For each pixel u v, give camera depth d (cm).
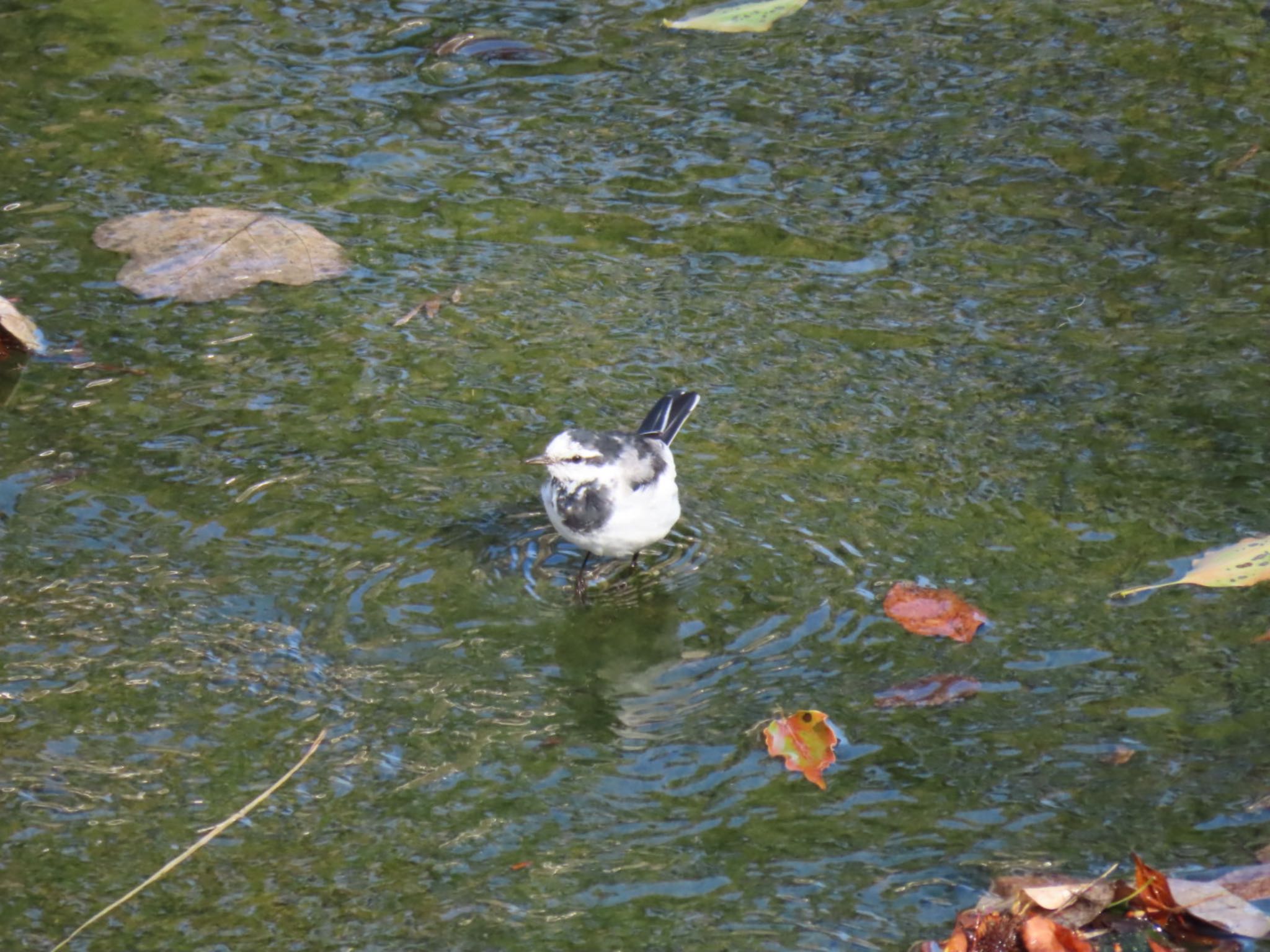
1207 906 800
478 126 1777
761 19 2000
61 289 1454
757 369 1361
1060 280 1494
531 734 968
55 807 891
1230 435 1259
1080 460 1233
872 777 924
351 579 1103
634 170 1695
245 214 1574
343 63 1900
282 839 875
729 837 881
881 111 1809
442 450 1250
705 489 1206
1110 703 980
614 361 1371
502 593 1099
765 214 1614
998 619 1062
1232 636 1038
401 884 844
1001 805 898
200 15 1998
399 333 1409
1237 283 1480
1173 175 1667
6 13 1977
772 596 1095
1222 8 2008
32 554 1107
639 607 1088
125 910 820
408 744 955
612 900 834
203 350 1377
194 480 1202
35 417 1272
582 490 1046
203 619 1054
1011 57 1916
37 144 1703
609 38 1975
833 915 820
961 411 1300
